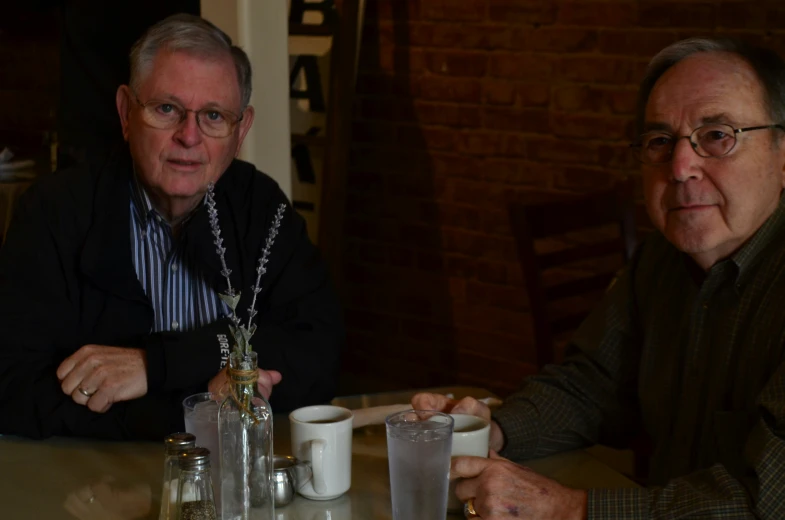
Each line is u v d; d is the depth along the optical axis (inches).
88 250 65.0
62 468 54.6
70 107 99.0
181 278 68.9
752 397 54.2
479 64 131.1
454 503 50.0
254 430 45.2
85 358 59.5
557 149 126.1
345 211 144.6
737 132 54.1
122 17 95.7
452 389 69.8
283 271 70.2
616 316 64.9
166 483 44.0
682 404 59.1
